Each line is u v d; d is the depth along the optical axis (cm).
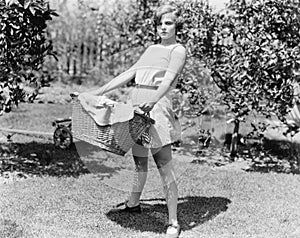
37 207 426
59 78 1041
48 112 831
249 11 572
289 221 422
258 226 408
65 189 475
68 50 1110
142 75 367
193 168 561
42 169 541
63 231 380
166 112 367
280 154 660
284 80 552
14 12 476
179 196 480
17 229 378
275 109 564
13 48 500
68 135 616
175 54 368
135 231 388
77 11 1113
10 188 473
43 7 484
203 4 602
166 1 614
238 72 561
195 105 593
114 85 384
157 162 376
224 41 595
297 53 538
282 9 555
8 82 512
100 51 977
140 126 357
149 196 459
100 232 382
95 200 449
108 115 356
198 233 389
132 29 770
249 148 674
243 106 576
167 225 402
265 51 541
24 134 683
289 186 523
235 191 499
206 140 609
